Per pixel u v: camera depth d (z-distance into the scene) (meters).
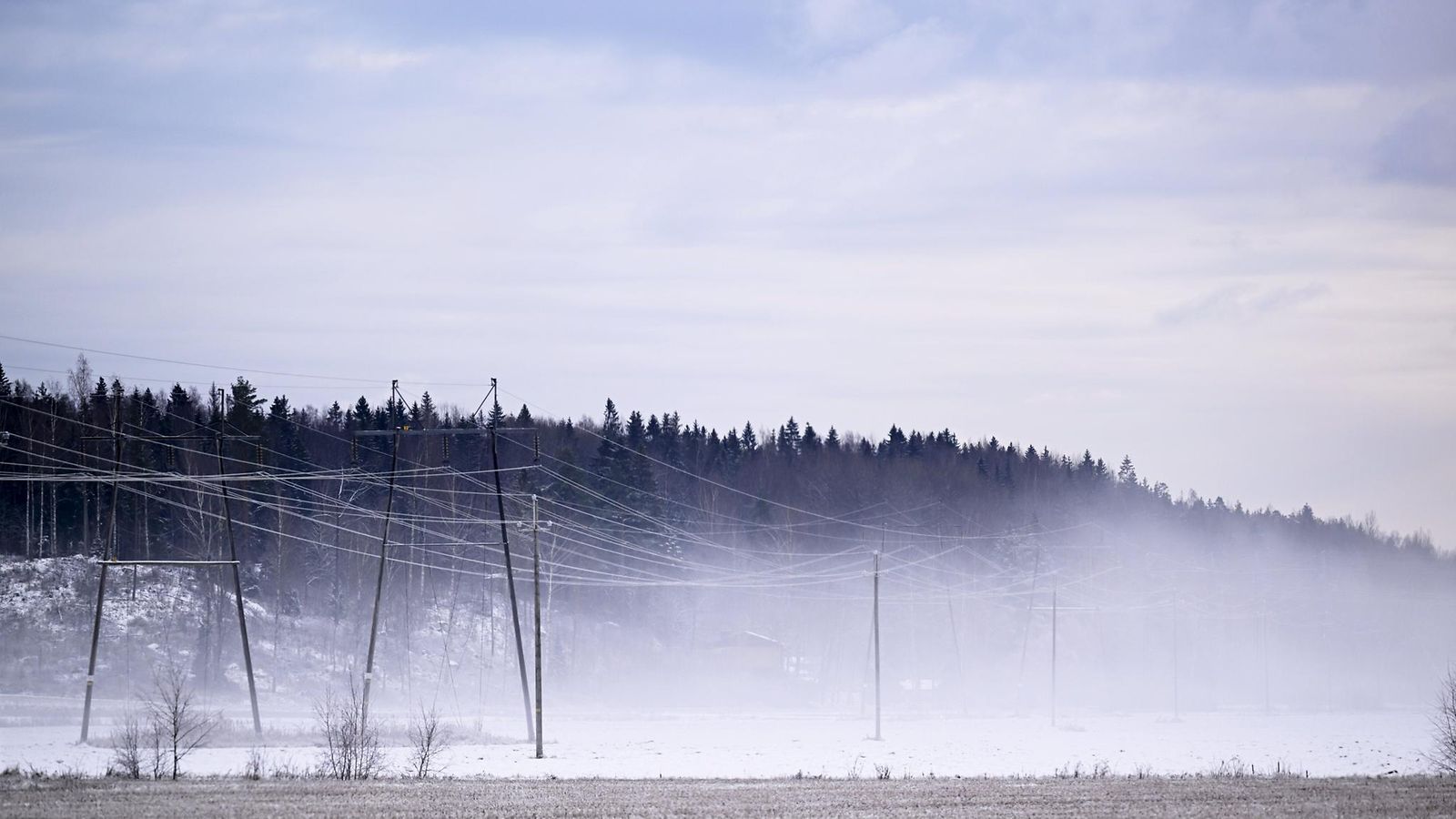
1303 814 47.22
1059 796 53.00
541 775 64.38
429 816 44.34
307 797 49.66
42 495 151.75
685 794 53.06
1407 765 81.31
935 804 50.00
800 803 49.88
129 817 43.25
